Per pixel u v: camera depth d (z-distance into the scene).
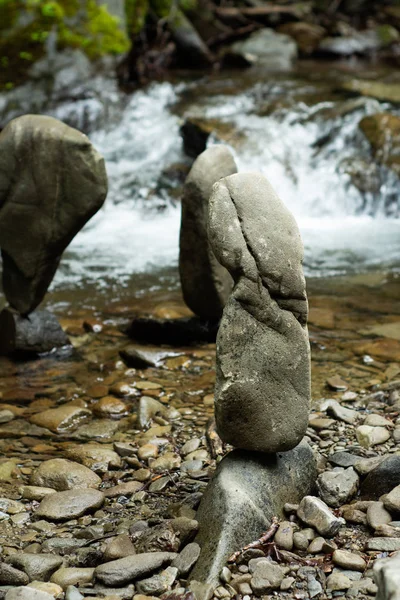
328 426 3.84
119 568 2.71
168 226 7.45
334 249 6.85
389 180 7.87
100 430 3.94
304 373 2.98
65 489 3.41
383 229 7.42
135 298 5.79
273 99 9.84
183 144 8.98
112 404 4.17
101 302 5.71
